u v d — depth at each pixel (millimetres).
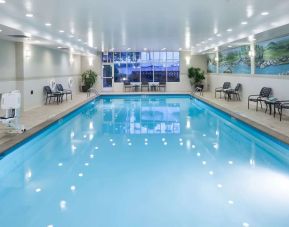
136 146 7520
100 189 4828
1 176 5527
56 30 10828
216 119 11469
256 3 6836
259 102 12383
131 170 5730
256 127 8281
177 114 12711
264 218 3834
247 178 5285
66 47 13617
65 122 10836
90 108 14594
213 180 5176
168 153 6891
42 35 9930
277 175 5441
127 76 21984
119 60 21844
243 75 14266
